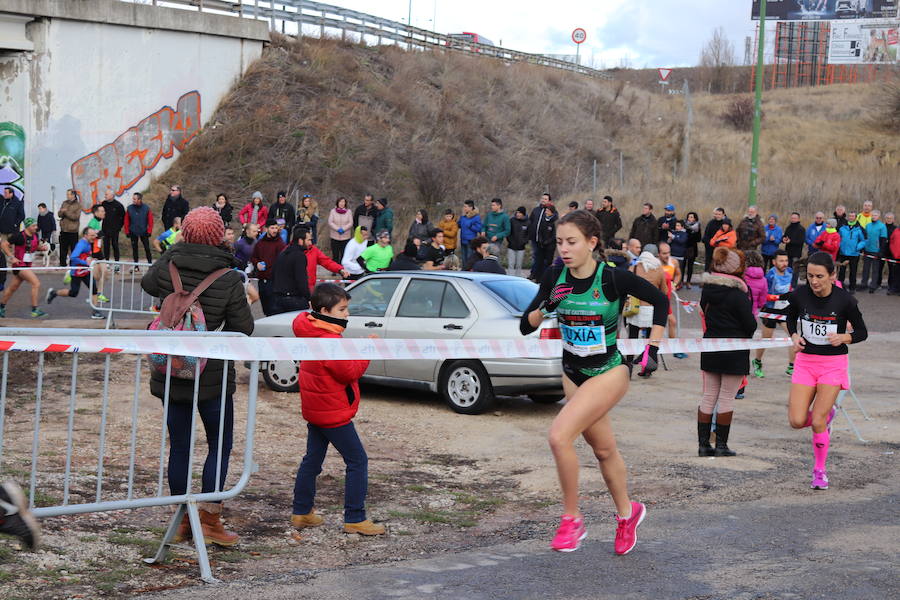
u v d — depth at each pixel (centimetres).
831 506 674
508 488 752
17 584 468
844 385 738
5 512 378
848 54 6888
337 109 3391
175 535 533
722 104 6025
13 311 1653
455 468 816
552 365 998
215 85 3156
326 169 3117
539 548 573
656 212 3275
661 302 497
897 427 994
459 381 1040
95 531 573
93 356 1242
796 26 7819
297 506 623
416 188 3241
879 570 517
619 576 507
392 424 983
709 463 827
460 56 4497
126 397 1018
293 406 1046
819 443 734
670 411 1073
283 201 2298
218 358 508
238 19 3225
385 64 3941
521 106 4378
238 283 548
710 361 849
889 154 4441
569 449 496
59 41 2595
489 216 2259
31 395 1012
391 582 498
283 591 479
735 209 3300
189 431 547
